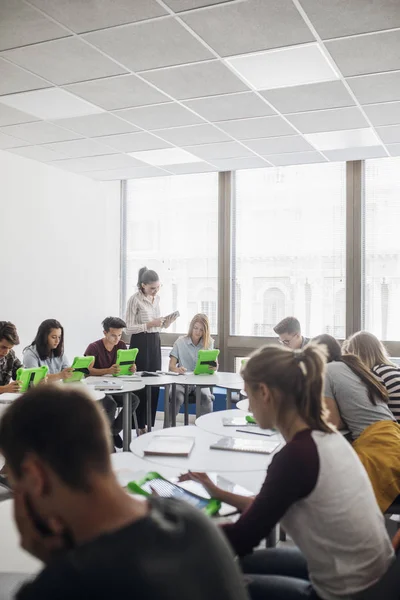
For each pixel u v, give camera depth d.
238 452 2.21
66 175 6.25
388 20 2.93
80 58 3.44
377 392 2.48
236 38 3.15
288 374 1.38
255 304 6.40
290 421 1.39
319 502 1.31
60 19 2.97
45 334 4.34
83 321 6.49
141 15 2.92
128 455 2.15
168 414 4.77
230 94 4.00
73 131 4.89
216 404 5.88
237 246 6.48
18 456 0.76
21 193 5.68
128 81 3.79
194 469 1.97
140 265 7.01
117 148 5.41
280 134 4.92
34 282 5.82
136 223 7.03
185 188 6.75
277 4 2.79
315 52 3.33
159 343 5.52
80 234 6.44
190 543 0.73
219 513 1.55
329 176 6.03
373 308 5.85
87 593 0.65
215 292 6.59
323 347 1.47
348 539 1.31
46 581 0.66
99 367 4.94
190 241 6.73
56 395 0.78
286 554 1.61
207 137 5.04
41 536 0.77
